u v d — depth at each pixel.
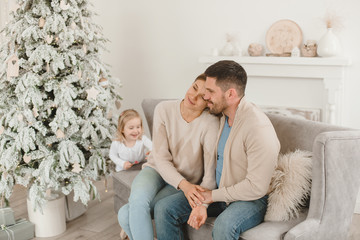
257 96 3.19
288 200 1.70
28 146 2.25
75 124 2.31
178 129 2.03
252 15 3.16
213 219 1.82
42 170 2.26
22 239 2.44
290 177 1.71
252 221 1.68
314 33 2.95
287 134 1.98
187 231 1.89
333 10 2.86
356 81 2.86
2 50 2.38
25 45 2.29
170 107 2.07
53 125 2.26
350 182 1.73
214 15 3.33
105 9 3.84
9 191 2.40
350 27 2.83
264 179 1.67
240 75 1.78
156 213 1.84
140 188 1.94
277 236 1.60
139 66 3.79
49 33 2.27
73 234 2.55
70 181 2.45
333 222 1.71
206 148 1.95
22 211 2.88
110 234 2.55
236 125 1.78
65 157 2.31
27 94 2.21
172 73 3.64
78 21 2.40
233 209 1.70
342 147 1.66
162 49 3.64
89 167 2.46
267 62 3.01
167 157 2.04
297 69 2.95
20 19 2.35
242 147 1.75
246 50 3.22
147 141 2.70
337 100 2.88
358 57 2.83
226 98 1.79
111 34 3.86
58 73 2.36
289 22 3.01
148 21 3.66
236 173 1.79
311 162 1.73
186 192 1.84
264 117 1.77
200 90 1.94
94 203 3.04
